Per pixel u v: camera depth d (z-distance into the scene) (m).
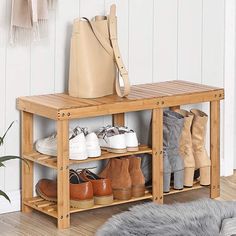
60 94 3.46
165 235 2.95
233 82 4.12
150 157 3.56
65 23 3.48
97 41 3.35
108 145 3.38
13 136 3.40
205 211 3.20
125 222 3.09
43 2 3.28
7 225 3.25
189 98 3.51
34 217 3.36
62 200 3.17
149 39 3.78
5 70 3.34
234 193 3.80
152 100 3.38
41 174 3.51
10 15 3.30
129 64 3.74
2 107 3.36
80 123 3.58
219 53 4.06
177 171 3.53
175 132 3.49
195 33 3.95
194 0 3.91
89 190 3.25
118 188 3.38
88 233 3.16
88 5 3.54
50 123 3.50
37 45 3.41
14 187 3.45
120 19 3.67
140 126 3.80
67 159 3.14
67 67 3.52
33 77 3.42
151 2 3.76
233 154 4.22
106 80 3.40
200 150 3.62
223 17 4.04
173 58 3.89
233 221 3.09
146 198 3.46
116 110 3.27
